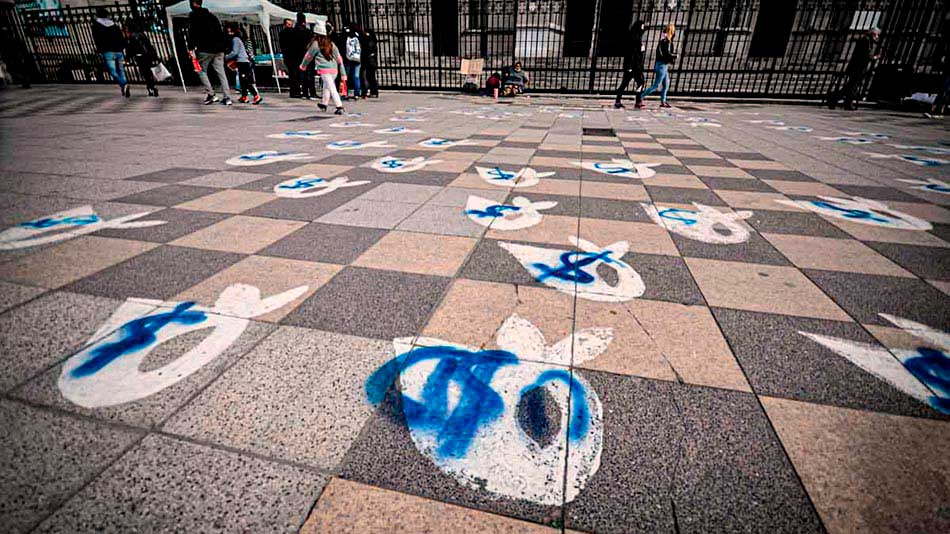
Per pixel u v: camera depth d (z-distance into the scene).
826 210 3.36
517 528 1.01
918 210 3.39
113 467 1.13
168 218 2.93
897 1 13.70
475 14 20.03
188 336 1.67
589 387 1.45
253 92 10.43
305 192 3.56
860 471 1.17
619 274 2.25
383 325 1.76
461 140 6.12
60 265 2.22
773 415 1.35
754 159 5.19
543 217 3.07
